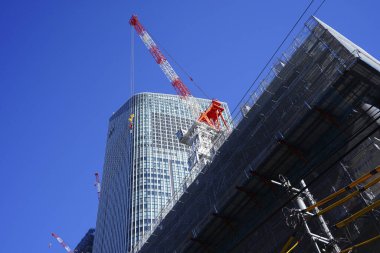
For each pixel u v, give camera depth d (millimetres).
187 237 59875
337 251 23922
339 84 41875
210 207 60906
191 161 129000
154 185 171500
